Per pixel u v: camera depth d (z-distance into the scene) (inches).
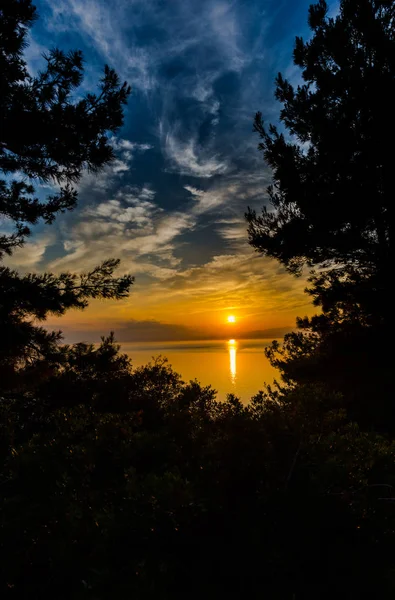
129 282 235.1
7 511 62.0
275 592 53.8
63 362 237.8
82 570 54.6
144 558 53.6
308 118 267.1
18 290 206.7
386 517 59.9
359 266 290.8
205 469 67.5
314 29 280.2
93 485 70.2
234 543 56.6
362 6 249.4
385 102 231.9
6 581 57.6
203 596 53.1
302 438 72.9
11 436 99.1
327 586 54.6
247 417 77.4
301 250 284.5
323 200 254.2
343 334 286.8
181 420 84.7
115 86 215.5
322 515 59.2
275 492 62.1
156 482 57.1
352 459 68.1
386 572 53.1
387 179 248.5
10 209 233.3
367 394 248.8
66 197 242.1
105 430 80.7
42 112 196.5
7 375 212.2
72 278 231.6
